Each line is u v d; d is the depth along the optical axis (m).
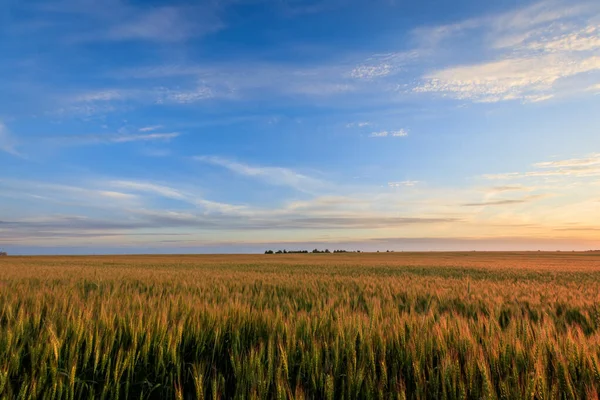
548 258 56.88
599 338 4.46
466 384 3.71
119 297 8.64
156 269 23.94
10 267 25.67
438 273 22.11
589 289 12.28
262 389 3.62
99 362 4.39
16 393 3.80
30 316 5.75
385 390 3.74
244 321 5.76
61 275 16.38
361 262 40.41
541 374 3.55
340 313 6.38
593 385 3.52
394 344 4.70
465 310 7.94
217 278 15.14
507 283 14.58
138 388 4.26
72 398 3.60
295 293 10.49
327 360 4.25
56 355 3.93
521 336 4.87
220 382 4.06
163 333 4.85
